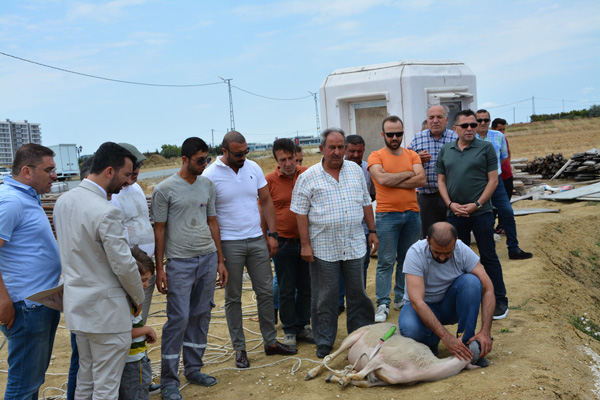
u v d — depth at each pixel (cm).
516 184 1520
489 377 444
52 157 430
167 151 8581
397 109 934
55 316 433
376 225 650
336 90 996
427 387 445
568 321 621
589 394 434
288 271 588
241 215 533
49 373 580
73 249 387
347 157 673
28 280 414
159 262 490
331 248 539
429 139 706
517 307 629
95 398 394
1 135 7375
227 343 629
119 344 395
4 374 580
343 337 607
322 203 537
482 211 603
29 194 423
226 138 521
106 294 389
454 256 493
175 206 488
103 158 396
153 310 812
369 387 465
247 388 490
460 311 489
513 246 847
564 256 944
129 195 491
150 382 470
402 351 460
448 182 620
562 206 1320
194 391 496
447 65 970
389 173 630
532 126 6800
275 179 603
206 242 501
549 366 463
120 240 386
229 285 540
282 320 600
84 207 386
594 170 1661
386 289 647
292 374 511
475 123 600
